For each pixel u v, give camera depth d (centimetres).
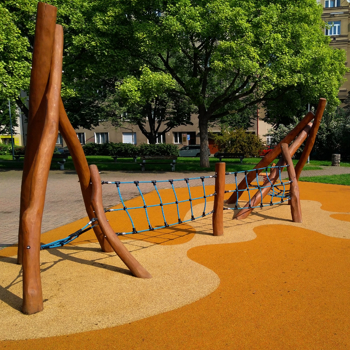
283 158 704
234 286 363
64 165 1972
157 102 2820
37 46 327
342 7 3628
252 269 410
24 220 317
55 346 262
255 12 1427
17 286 373
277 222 639
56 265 431
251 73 1367
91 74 1600
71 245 520
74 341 269
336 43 3647
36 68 332
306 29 1438
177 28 1361
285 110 1827
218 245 505
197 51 1581
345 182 1166
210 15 1380
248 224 625
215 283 371
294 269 409
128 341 267
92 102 2584
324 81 1458
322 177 1309
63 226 630
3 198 939
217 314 306
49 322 296
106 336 275
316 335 272
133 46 1595
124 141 4209
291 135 750
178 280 380
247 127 3475
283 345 259
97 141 4322
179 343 263
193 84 1584
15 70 1414
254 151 2230
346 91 3559
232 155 2067
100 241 479
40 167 331
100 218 404
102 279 385
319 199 872
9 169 1798
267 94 1683
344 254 460
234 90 1784
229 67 1337
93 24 1506
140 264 402
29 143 363
